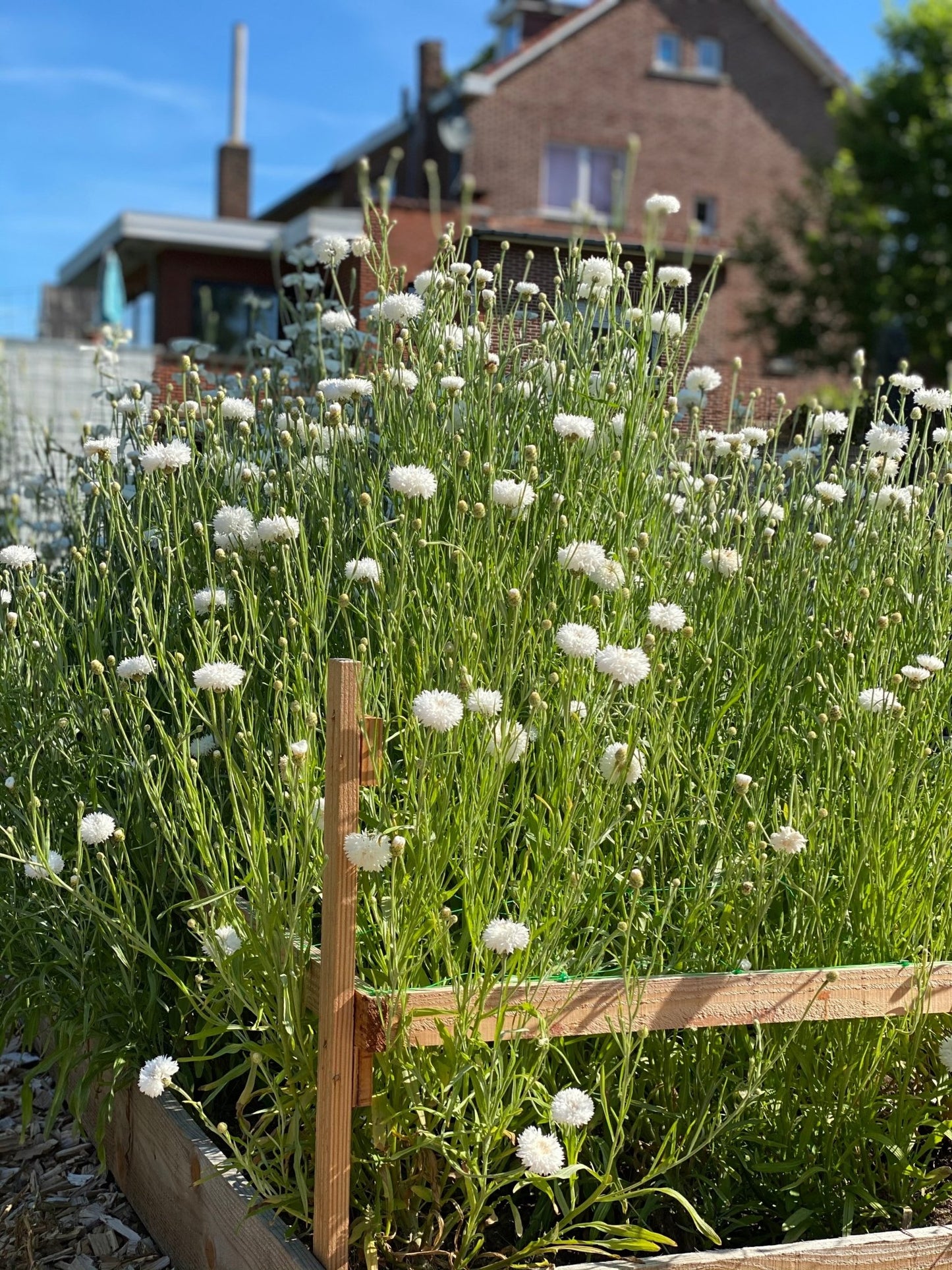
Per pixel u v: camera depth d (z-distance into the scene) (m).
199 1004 2.40
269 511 2.61
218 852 2.26
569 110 23.41
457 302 2.93
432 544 2.37
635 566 2.40
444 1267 2.10
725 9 24.48
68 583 3.10
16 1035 3.40
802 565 2.61
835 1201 2.33
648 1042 2.31
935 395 2.83
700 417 3.37
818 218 21.50
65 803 2.59
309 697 2.19
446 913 1.96
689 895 2.35
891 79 20.27
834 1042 2.30
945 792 2.39
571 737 2.15
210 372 4.07
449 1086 1.97
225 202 24.22
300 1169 2.05
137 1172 2.55
